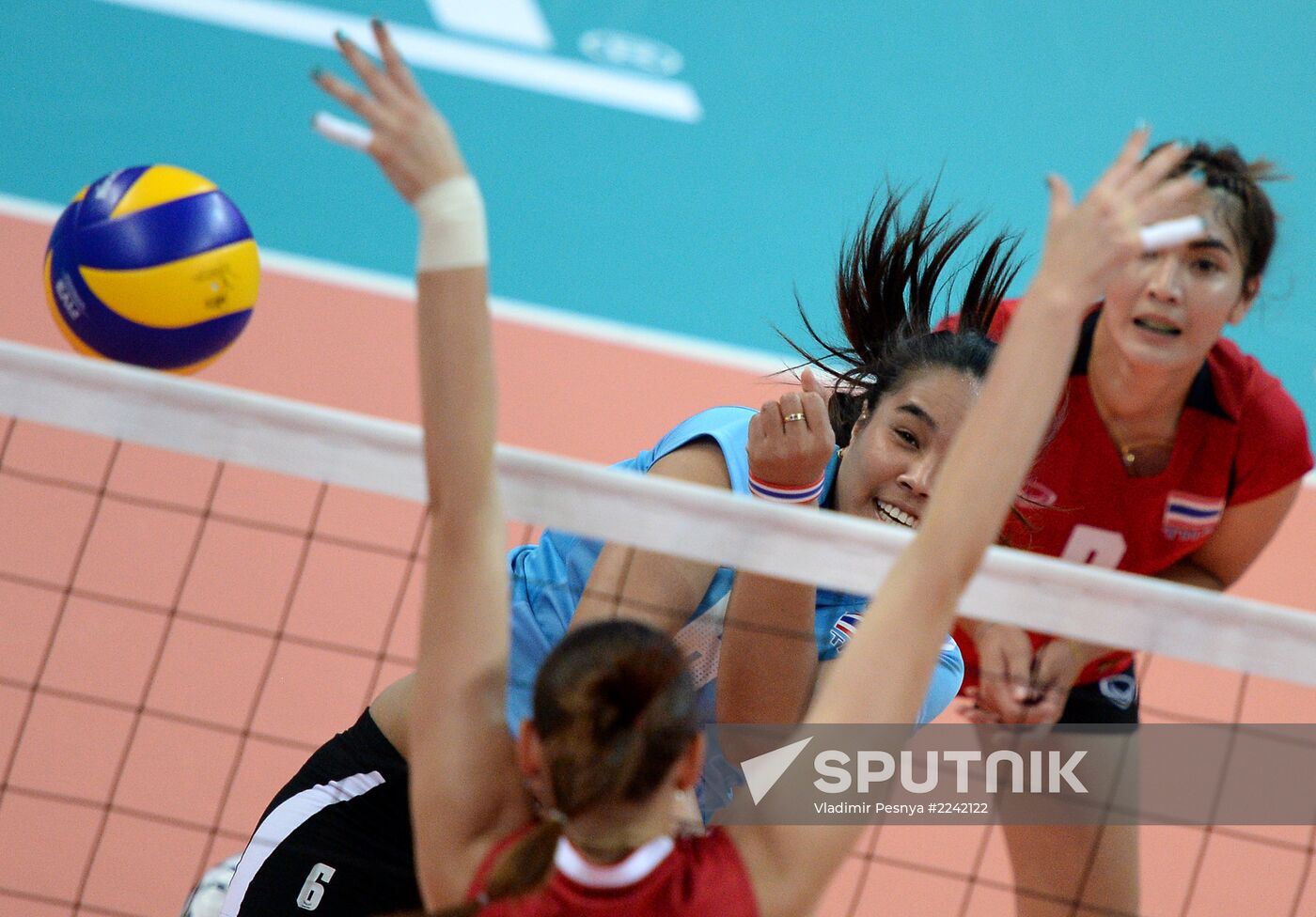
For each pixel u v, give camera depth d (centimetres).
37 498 1745
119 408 814
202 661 1547
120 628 1570
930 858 1435
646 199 2819
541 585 1006
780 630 888
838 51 3328
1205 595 804
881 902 1386
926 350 975
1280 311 2672
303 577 1703
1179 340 1119
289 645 1596
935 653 677
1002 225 2812
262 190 2659
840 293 1190
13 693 1459
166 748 1430
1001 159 3020
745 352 2458
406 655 1617
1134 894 1210
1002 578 805
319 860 979
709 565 937
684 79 3192
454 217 686
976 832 1470
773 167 2948
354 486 816
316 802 992
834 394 1070
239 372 2155
